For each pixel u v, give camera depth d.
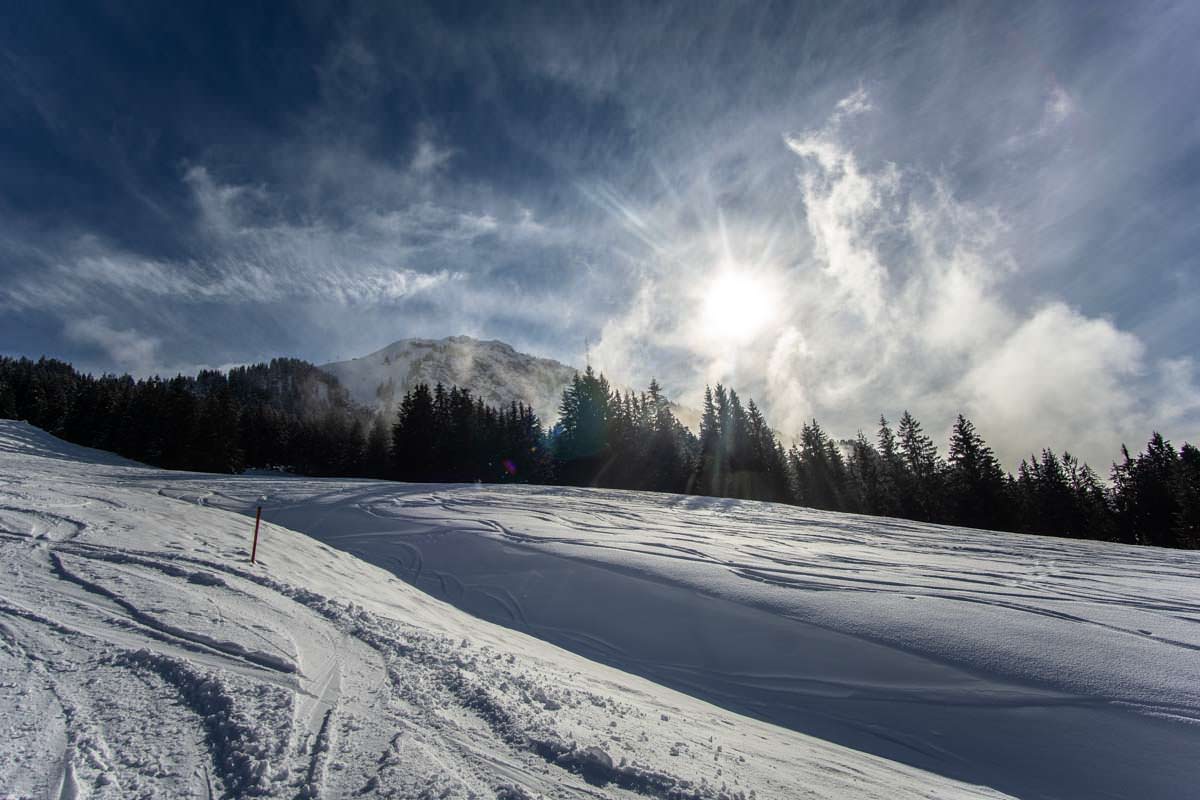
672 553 10.83
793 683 5.93
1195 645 5.94
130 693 3.11
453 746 2.88
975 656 5.91
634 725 3.66
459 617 7.43
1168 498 40.81
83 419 50.00
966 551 12.41
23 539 6.34
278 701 3.17
